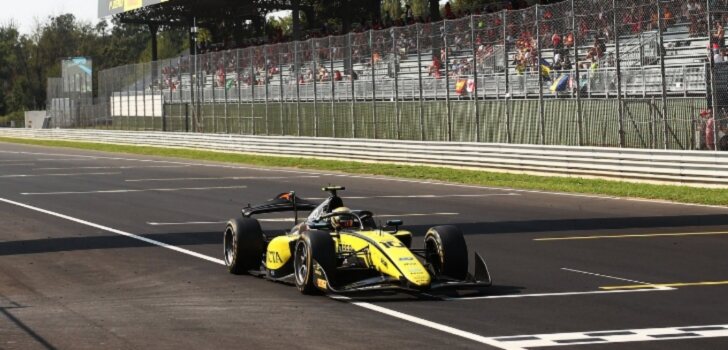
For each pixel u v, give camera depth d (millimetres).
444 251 13547
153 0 75625
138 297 13812
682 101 30516
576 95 34250
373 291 13742
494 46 39094
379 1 70312
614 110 32781
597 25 34250
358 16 71875
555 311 12102
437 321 11508
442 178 36906
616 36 31703
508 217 23812
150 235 21359
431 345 10219
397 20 62062
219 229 22328
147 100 73312
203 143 61812
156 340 10781
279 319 11852
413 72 44656
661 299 12898
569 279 14703
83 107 86688
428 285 12250
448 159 40250
